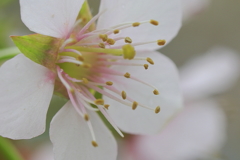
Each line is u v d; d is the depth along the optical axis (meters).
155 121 0.13
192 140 0.14
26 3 0.11
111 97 0.12
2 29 0.15
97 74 0.13
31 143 0.14
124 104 0.13
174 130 0.15
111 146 0.12
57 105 0.14
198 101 0.15
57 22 0.12
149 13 0.13
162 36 0.13
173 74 0.13
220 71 0.15
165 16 0.13
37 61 0.12
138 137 0.15
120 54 0.13
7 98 0.11
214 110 0.15
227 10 0.22
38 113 0.12
